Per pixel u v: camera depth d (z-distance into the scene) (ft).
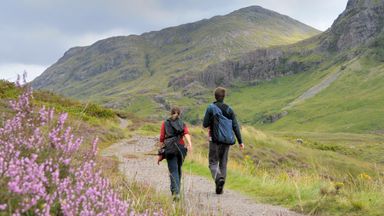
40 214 12.33
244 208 29.58
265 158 101.14
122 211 15.07
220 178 33.81
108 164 40.29
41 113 17.13
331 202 29.43
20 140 15.88
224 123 33.96
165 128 30.42
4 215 11.71
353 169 111.65
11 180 12.62
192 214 22.94
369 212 27.02
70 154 16.69
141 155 69.87
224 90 34.83
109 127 112.98
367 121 644.27
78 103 131.03
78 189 14.40
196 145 98.94
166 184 38.14
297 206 30.12
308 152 124.67
